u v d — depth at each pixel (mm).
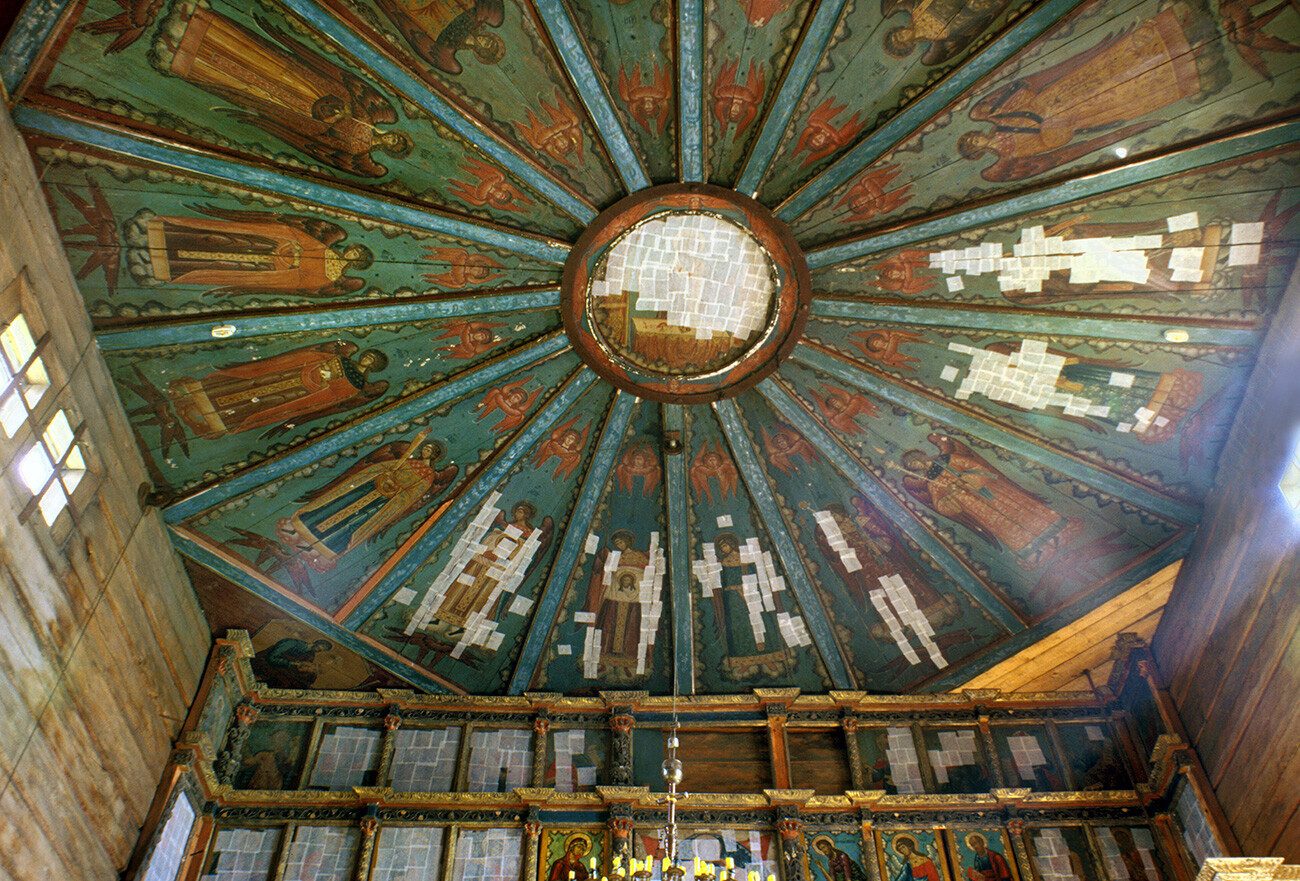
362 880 15430
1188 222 13469
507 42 12578
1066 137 13219
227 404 14461
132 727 13492
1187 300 14086
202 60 11797
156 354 13602
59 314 12086
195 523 15281
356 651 17156
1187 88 12430
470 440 16281
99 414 13039
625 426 16766
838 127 13609
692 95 13336
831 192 14234
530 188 14055
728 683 18047
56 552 11742
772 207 14438
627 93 13352
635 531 17594
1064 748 17172
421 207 13828
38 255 11633
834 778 17219
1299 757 12531
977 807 16484
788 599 17922
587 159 13930
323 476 15695
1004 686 17875
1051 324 14789
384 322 14680
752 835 16297
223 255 13312
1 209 10852
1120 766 16922
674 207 14453
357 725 17234
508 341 15602
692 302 15508
